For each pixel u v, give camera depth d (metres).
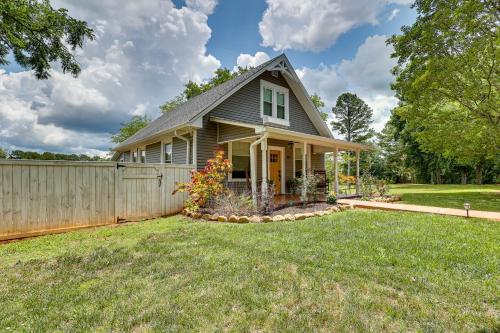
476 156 14.07
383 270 3.25
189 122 8.86
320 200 10.09
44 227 5.68
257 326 2.21
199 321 2.28
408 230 5.19
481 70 11.44
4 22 7.36
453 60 10.93
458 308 2.43
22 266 3.63
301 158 13.54
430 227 5.45
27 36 8.22
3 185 5.23
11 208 5.29
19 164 5.43
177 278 3.13
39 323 2.29
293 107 13.23
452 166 25.92
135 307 2.50
